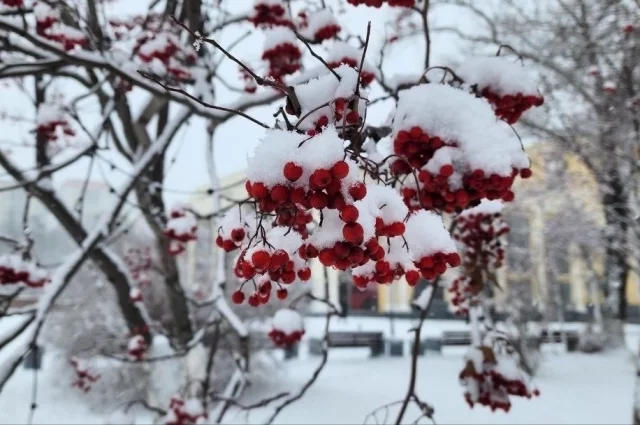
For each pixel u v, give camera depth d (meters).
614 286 14.20
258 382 10.70
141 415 9.56
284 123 1.79
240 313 11.34
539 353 11.19
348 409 8.41
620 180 8.27
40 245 25.66
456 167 1.77
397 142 1.80
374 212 1.45
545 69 9.11
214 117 4.57
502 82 2.25
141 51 4.22
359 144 1.93
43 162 6.26
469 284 4.08
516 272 13.23
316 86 1.81
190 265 20.97
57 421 9.42
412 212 1.83
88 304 11.69
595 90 8.31
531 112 9.02
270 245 1.52
